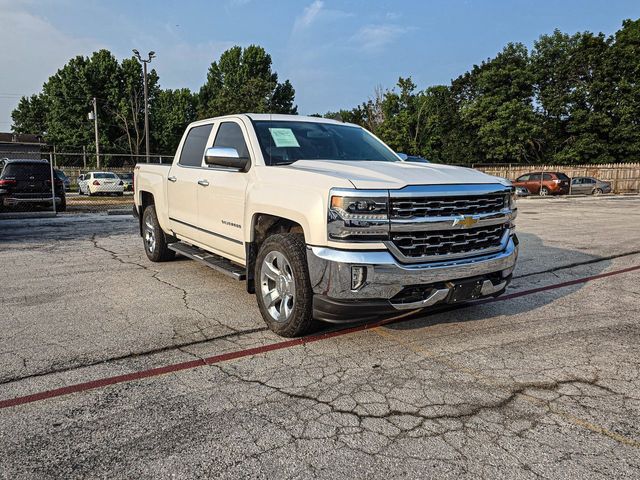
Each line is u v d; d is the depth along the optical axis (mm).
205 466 2322
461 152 48562
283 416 2795
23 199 13742
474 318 4641
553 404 2969
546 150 46000
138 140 56250
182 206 5883
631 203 21156
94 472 2273
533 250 8461
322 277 3512
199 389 3125
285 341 3982
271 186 4121
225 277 6203
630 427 2715
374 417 2793
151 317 4570
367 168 4008
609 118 42062
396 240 3508
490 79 45375
